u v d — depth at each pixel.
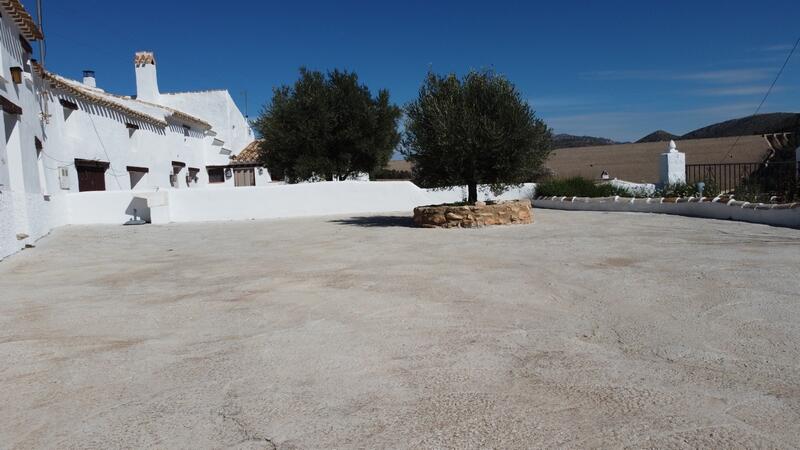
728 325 4.73
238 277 7.86
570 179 23.02
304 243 11.75
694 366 3.85
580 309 5.48
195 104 33.78
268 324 5.30
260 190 20.91
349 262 8.80
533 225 13.74
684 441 2.84
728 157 37.03
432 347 4.44
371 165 25.14
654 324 4.86
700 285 6.21
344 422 3.18
